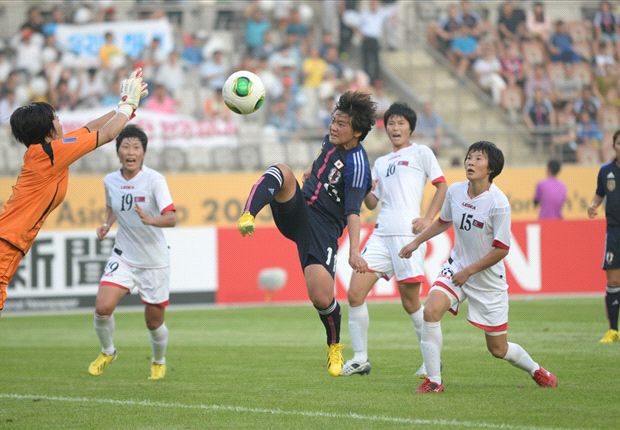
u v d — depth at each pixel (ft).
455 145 280.72
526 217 251.39
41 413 84.74
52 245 205.67
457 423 76.84
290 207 90.99
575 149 279.08
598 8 324.60
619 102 306.96
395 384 100.73
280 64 289.94
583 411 82.28
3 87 278.67
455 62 314.55
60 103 277.44
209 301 211.41
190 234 211.20
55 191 78.28
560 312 182.50
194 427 77.46
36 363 123.85
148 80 280.51
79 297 206.80
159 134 257.55
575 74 306.96
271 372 112.16
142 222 105.19
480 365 114.73
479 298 92.17
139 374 112.37
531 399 88.89
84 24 292.20
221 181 240.73
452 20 317.22
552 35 311.47
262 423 78.69
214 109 277.44
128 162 107.76
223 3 315.37
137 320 184.75
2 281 76.89
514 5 320.91
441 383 94.02
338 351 94.48
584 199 255.91
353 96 91.97
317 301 92.17
